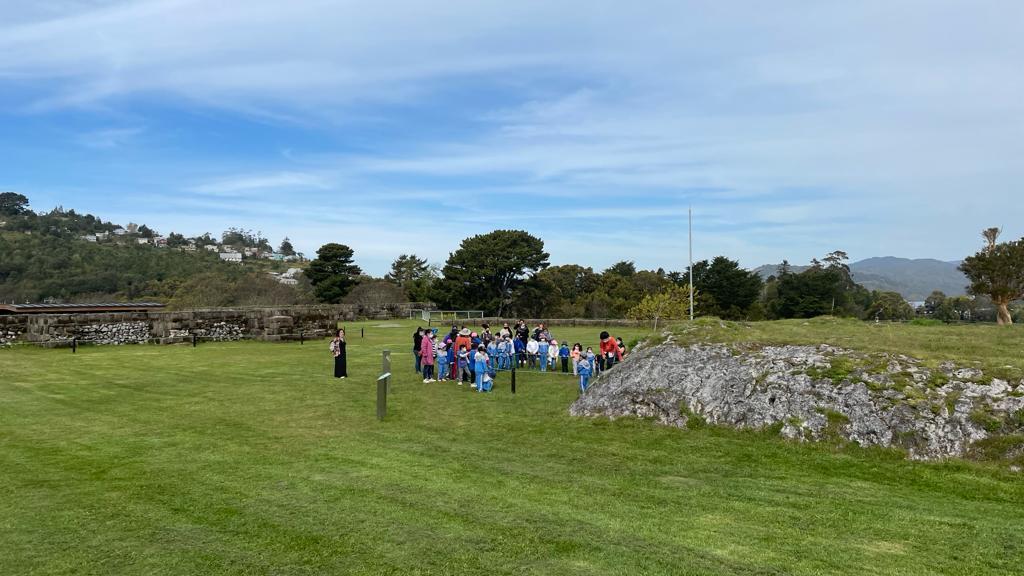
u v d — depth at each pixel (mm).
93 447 11125
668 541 6875
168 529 7270
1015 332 16797
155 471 9633
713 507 8055
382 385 13703
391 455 10680
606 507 8031
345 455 10664
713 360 13375
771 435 11117
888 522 7461
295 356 24906
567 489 8797
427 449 11125
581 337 31516
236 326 31391
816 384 11539
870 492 8688
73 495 8484
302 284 85562
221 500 8266
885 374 11156
